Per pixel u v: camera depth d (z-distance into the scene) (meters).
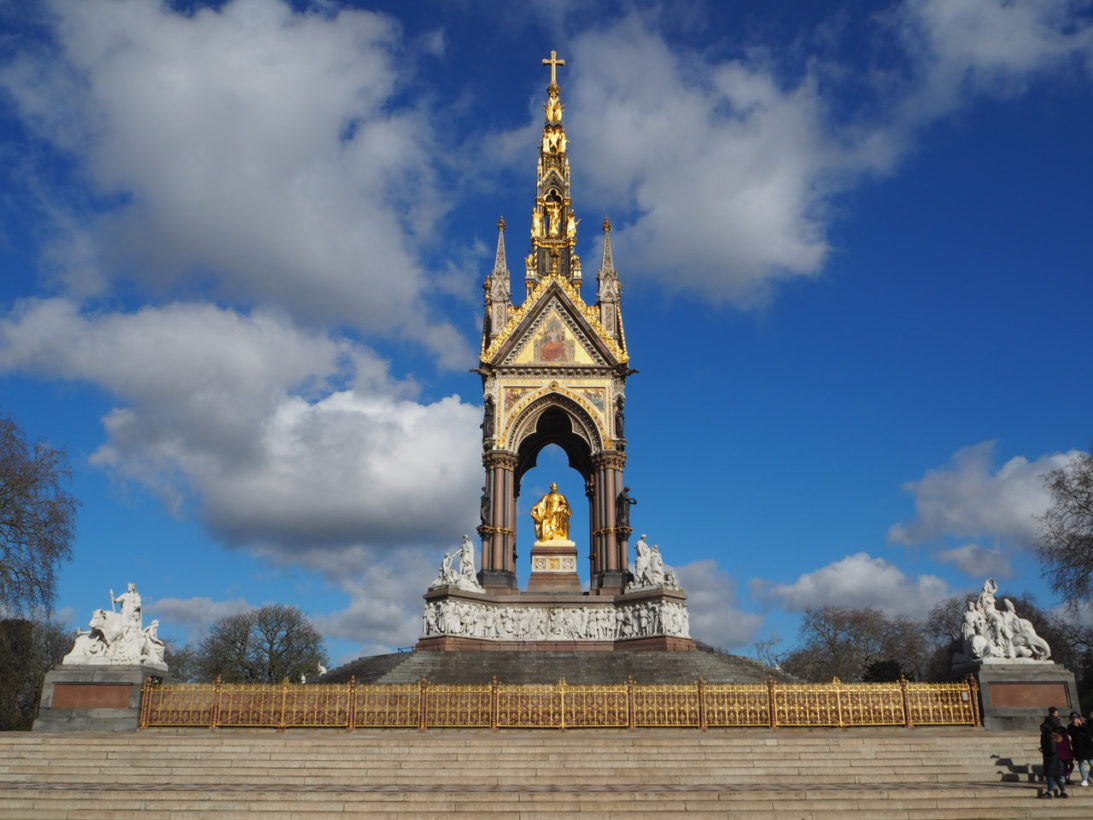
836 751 31.64
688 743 31.59
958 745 31.94
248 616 108.88
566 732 35.38
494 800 24.98
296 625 109.19
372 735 34.25
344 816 24.17
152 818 24.17
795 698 36.47
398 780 29.53
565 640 59.09
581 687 36.78
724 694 36.72
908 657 119.56
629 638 58.00
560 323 67.31
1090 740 27.64
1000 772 30.28
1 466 50.47
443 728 36.44
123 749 31.23
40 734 34.38
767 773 30.09
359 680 47.91
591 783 29.11
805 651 125.12
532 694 36.84
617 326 68.69
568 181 73.94
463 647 57.12
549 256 71.81
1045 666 37.50
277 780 29.58
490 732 35.47
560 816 24.09
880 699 36.69
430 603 58.22
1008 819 24.34
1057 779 26.19
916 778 30.14
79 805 25.06
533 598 60.16
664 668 48.47
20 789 26.42
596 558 63.69
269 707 36.91
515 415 65.25
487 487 64.19
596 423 65.06
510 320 67.19
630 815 24.14
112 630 39.00
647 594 57.88
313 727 36.56
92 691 37.41
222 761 30.38
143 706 37.25
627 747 31.25
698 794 25.66
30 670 58.62
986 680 37.19
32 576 50.19
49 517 51.25
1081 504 57.56
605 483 63.97
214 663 106.31
